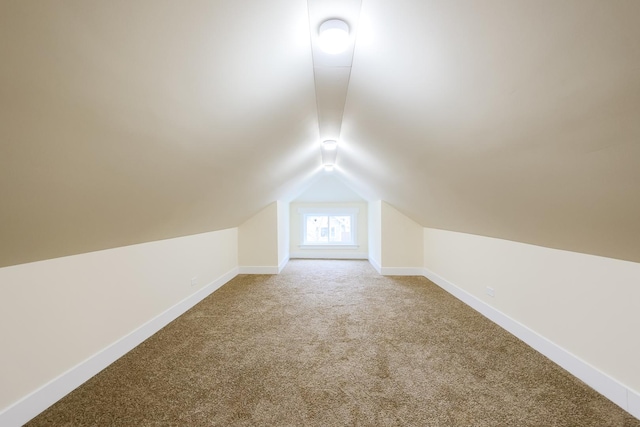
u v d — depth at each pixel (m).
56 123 0.79
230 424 1.44
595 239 1.45
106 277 2.03
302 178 4.43
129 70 0.77
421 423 1.43
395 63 1.09
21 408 1.46
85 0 0.55
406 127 1.57
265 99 1.40
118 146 1.05
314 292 3.79
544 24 0.61
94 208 1.39
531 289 2.22
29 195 1.02
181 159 1.45
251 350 2.20
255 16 0.84
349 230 6.73
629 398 1.47
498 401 1.58
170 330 2.59
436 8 0.74
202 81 0.99
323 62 1.26
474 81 0.91
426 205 3.13
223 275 4.25
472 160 1.42
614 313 1.57
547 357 2.04
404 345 2.27
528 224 1.79
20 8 0.51
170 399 1.63
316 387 1.73
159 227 2.28
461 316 2.90
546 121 0.87
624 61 0.58
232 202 3.08
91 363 1.87
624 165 0.84
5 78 0.61
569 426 1.40
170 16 0.68
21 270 1.49
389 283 4.26
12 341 1.45
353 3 0.87
